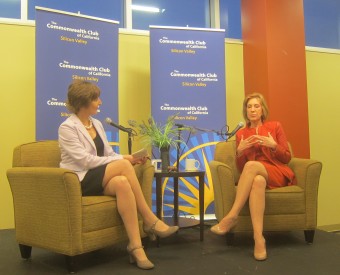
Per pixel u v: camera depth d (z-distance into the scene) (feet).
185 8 14.08
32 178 6.45
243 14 13.17
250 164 7.39
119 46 12.06
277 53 11.94
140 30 12.41
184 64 11.56
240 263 6.64
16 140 10.69
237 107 13.12
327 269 6.25
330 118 14.02
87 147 7.13
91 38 10.76
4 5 11.25
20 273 6.24
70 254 5.98
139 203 6.84
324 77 14.06
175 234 9.11
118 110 11.21
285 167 8.25
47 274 6.17
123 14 13.17
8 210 10.46
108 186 6.69
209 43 11.84
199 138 11.46
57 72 10.18
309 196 7.88
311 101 13.80
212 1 14.24
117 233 6.73
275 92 11.82
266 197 7.68
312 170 7.91
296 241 8.29
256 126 8.87
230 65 13.15
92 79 10.71
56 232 6.16
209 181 11.50
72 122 7.13
